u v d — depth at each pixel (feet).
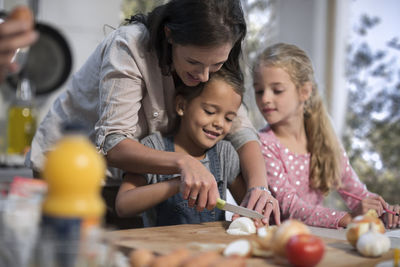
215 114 4.69
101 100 4.31
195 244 3.11
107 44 4.46
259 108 5.84
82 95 4.86
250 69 5.98
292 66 5.74
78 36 8.65
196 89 4.68
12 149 7.63
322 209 5.07
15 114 7.62
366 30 9.82
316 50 10.18
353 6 10.00
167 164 3.97
